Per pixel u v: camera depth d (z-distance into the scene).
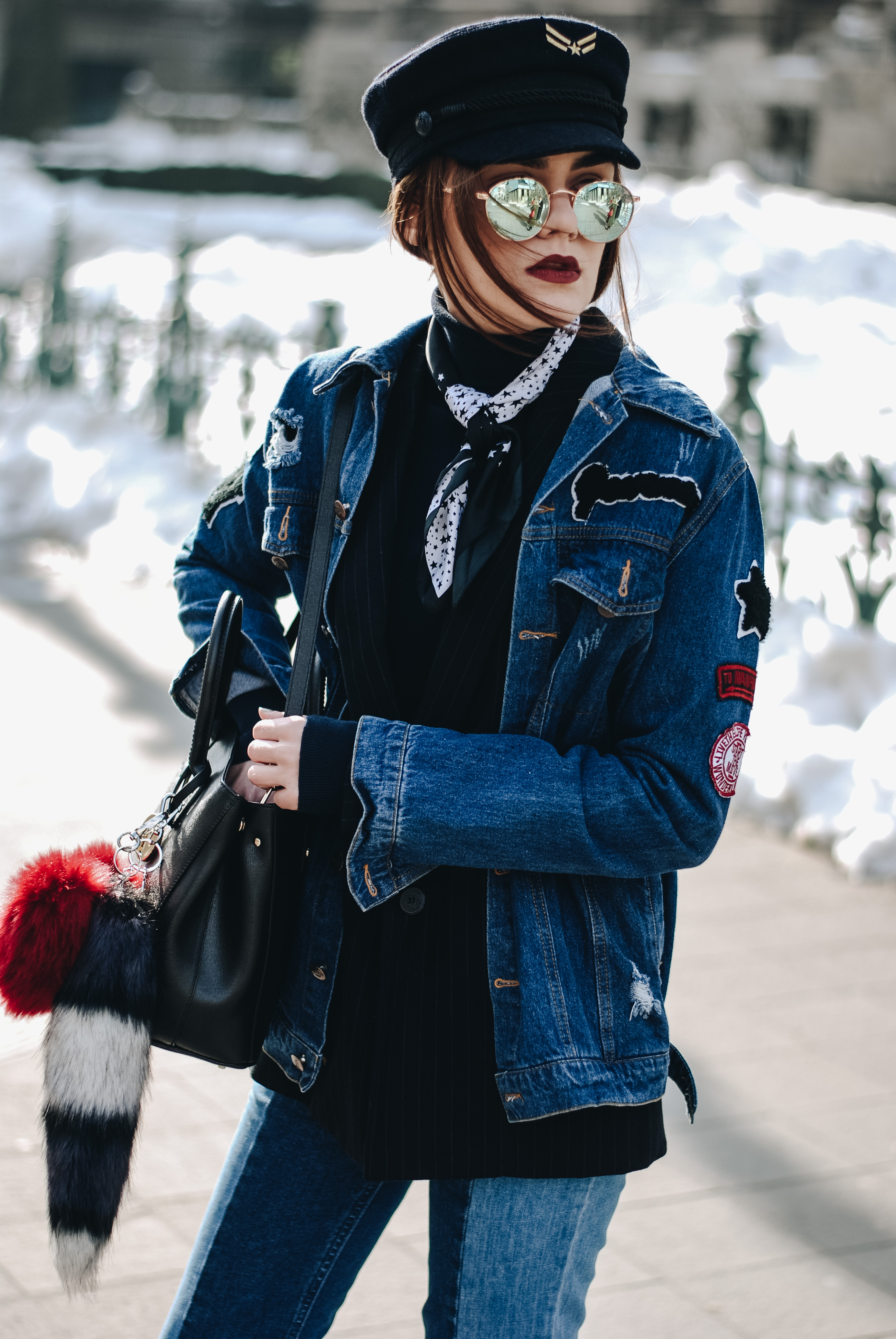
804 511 6.96
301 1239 1.88
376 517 1.79
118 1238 2.98
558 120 1.69
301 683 1.77
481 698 1.72
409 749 1.65
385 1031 1.69
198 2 34.09
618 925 1.72
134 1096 1.71
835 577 6.36
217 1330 1.89
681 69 27.34
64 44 33.12
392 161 1.82
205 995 1.74
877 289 12.36
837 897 4.91
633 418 1.71
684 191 14.59
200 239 19.62
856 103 25.41
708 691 1.66
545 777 1.63
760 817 5.57
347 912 1.75
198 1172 3.24
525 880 1.70
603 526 1.68
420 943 1.70
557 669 1.69
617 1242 3.08
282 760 1.68
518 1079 1.64
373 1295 2.87
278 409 1.96
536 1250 1.66
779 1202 3.23
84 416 11.25
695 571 1.68
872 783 5.29
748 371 7.09
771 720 5.79
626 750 1.68
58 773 5.61
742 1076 3.77
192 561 2.12
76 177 23.22
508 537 1.70
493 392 1.77
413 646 1.76
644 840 1.64
